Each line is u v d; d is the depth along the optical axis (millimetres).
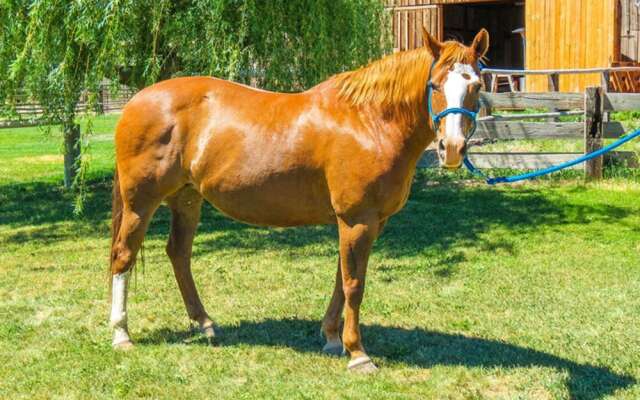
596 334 5406
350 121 4617
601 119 11281
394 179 4586
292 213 4859
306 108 4793
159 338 5449
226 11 8477
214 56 8039
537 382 4578
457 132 4152
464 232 8789
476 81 4215
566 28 17453
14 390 4516
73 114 9102
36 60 8086
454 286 6695
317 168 4688
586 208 9805
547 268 7211
